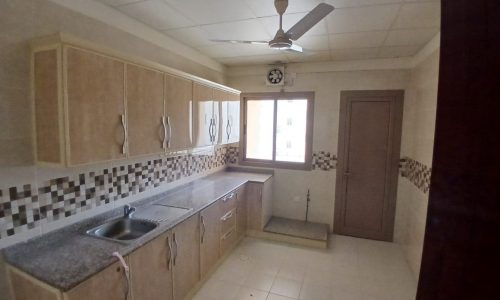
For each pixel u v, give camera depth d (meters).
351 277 2.80
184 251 2.25
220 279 2.71
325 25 2.37
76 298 1.33
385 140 3.54
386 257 3.22
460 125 0.39
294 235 3.53
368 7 2.02
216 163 4.00
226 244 3.10
